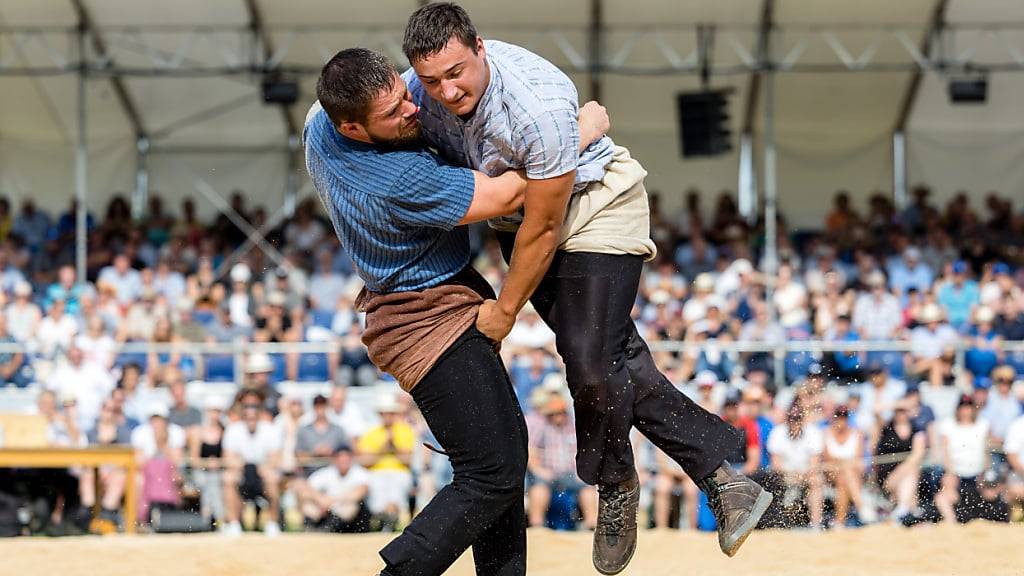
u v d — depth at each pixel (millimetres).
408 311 5723
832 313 17984
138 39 20516
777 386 16031
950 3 19562
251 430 14703
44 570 8969
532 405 14625
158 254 20781
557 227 5496
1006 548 9812
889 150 22750
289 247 20766
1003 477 14930
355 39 20438
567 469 14273
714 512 6188
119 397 15555
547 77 5387
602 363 5781
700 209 22641
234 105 22391
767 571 8539
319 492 14430
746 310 18172
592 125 5738
